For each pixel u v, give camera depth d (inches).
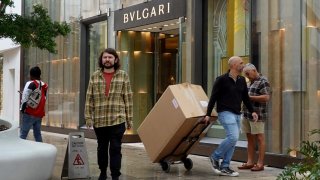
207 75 483.2
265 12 407.2
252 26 418.6
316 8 372.2
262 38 409.1
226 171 343.0
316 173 133.9
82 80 677.9
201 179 329.1
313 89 371.2
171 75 569.3
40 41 393.4
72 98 703.1
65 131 715.4
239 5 454.0
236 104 336.5
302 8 378.6
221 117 337.4
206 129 351.3
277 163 382.9
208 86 482.6
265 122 390.9
